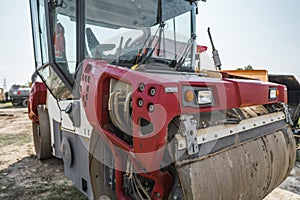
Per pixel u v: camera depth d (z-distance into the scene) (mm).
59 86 2648
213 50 3053
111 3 2477
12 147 4953
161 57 2701
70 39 2354
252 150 1854
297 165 3551
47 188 3000
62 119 2676
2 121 8859
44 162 3979
